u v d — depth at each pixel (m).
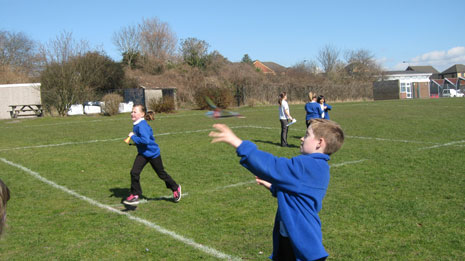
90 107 30.22
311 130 2.69
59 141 14.20
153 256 4.46
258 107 35.88
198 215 5.88
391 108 30.31
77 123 22.23
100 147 12.69
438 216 5.62
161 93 35.00
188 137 14.88
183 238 4.98
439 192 6.80
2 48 48.41
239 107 36.22
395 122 19.08
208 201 6.59
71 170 9.21
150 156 6.21
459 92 57.62
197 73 43.28
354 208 6.02
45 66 29.33
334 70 66.62
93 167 9.54
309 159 2.56
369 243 4.74
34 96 29.14
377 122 19.30
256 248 4.66
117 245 4.79
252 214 5.89
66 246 4.77
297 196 2.53
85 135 16.02
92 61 33.38
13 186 7.73
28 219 5.76
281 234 2.70
